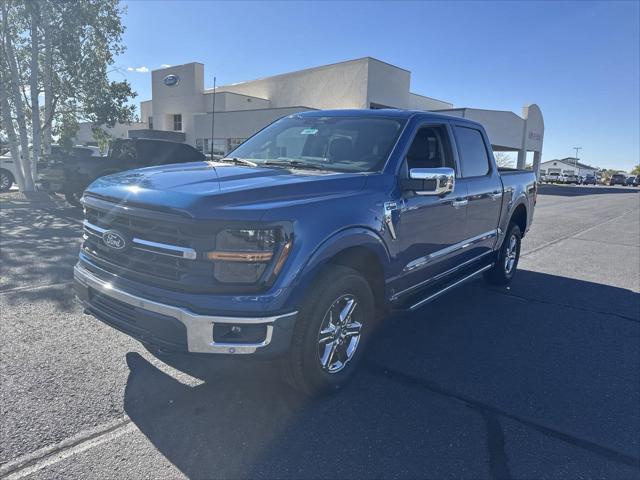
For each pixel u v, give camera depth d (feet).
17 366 11.93
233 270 9.27
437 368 13.16
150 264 9.85
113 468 8.47
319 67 111.55
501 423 10.56
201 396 11.00
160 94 133.49
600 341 15.75
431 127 15.20
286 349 9.85
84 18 54.54
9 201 47.60
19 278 19.39
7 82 52.29
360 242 11.05
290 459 8.97
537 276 24.63
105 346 13.26
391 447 9.49
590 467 9.19
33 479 8.08
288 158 14.29
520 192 21.11
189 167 12.92
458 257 16.40
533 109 131.85
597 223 50.39
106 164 41.19
